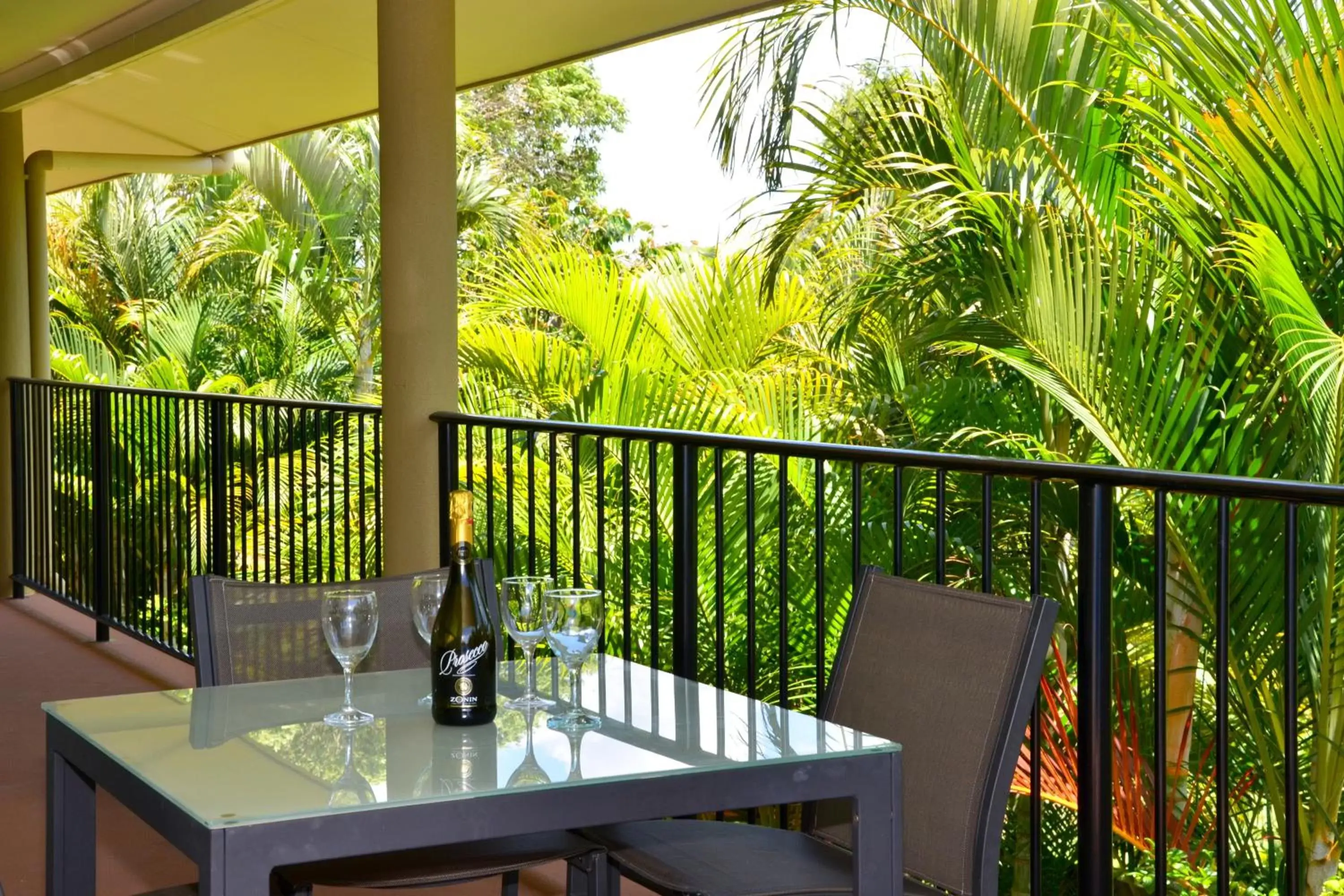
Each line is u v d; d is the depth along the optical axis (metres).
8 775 4.20
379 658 2.48
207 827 1.40
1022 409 6.50
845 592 6.40
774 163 7.71
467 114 20.11
